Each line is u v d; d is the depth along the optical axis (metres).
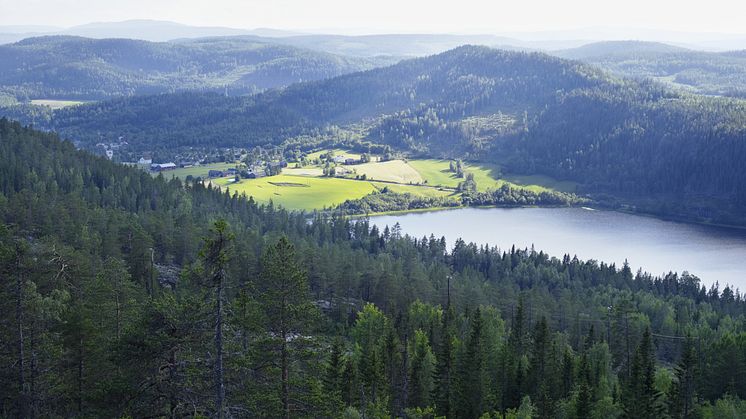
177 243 159.12
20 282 59.69
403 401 95.69
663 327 154.12
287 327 55.41
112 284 73.94
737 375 107.88
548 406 89.50
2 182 178.88
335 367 79.88
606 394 98.81
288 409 54.28
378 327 119.00
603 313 155.88
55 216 143.12
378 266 176.12
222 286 46.81
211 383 50.53
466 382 95.00
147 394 52.81
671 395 92.06
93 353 61.62
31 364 59.91
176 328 51.50
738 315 181.38
